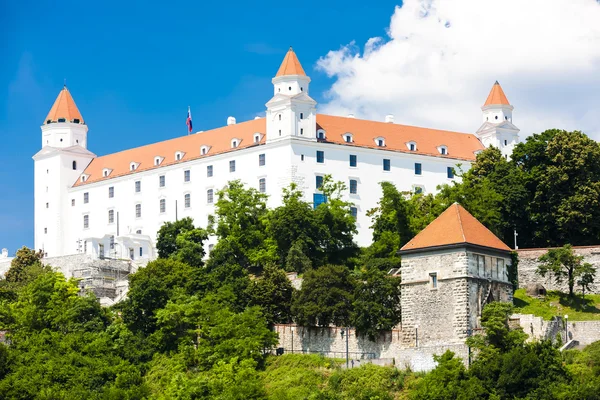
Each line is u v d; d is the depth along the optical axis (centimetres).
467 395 11988
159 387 14588
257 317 15125
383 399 12656
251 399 13312
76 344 15375
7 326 16325
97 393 14338
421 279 13825
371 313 14162
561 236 17412
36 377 14400
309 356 14425
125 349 15425
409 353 13525
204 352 14838
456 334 13412
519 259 16250
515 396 11969
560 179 17238
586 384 11938
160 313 15575
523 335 13038
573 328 14038
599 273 15825
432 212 17162
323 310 14750
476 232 13938
